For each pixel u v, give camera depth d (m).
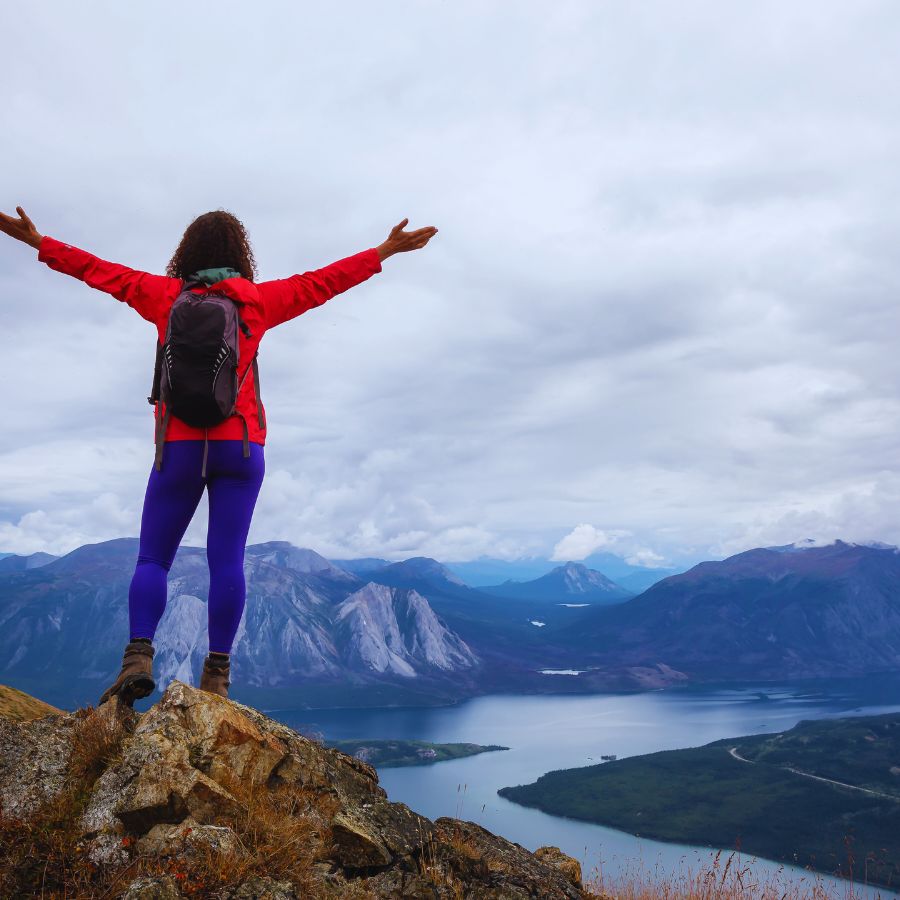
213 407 2.94
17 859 2.61
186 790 2.74
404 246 3.41
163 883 2.46
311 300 3.22
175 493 3.11
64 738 3.04
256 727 3.13
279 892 2.59
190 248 3.18
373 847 2.98
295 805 2.98
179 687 3.02
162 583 3.18
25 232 3.10
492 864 3.35
